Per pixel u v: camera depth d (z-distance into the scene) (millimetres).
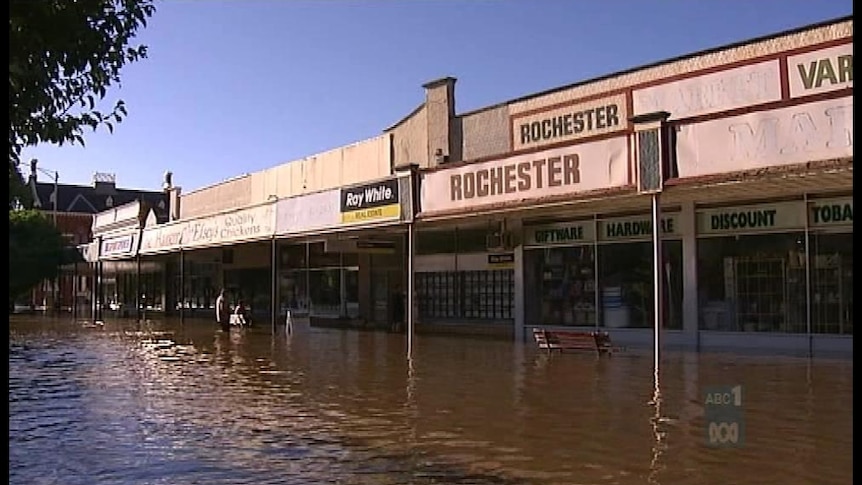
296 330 32219
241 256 41406
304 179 35156
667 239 21125
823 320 18219
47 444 9875
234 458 8969
